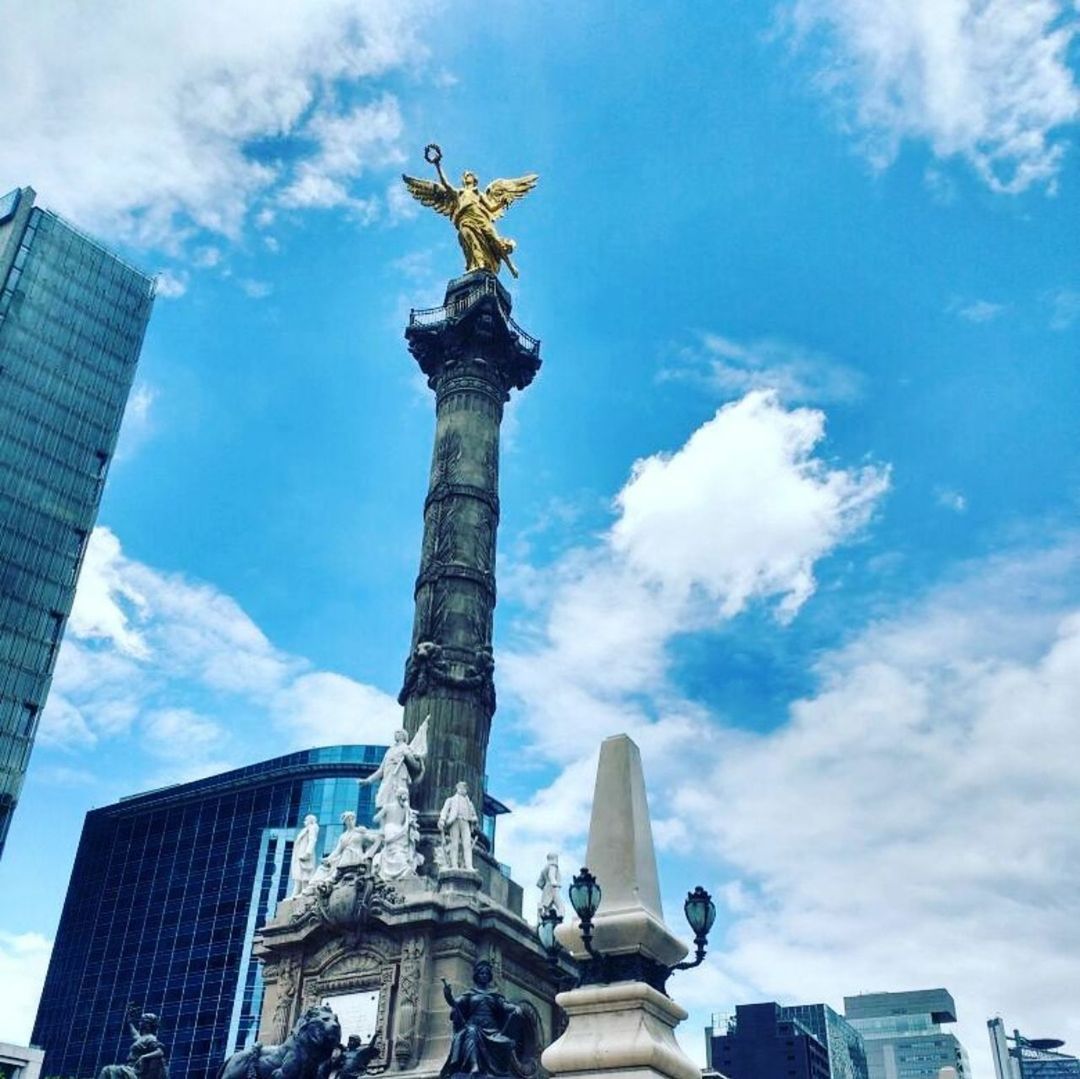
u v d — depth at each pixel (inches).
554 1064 550.0
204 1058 4918.8
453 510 2038.6
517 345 2256.4
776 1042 5344.5
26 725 4670.3
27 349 5123.0
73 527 5078.7
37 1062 2351.1
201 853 5610.2
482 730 1878.7
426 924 1523.1
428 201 2449.6
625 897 612.4
